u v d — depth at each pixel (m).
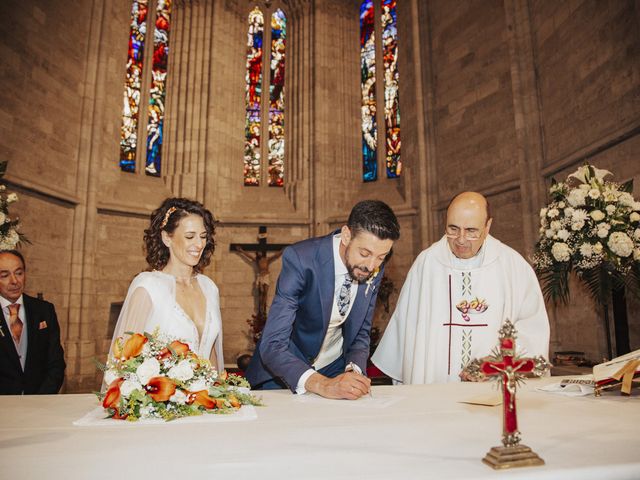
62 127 9.01
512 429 1.03
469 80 9.55
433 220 10.20
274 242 11.62
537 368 1.15
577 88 6.58
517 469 0.96
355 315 2.47
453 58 10.01
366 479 0.91
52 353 4.02
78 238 9.12
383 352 3.24
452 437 1.26
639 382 2.00
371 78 12.45
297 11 12.66
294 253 2.40
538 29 7.54
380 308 10.56
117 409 1.50
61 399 1.86
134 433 1.32
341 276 2.39
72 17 9.31
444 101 10.21
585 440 1.22
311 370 2.06
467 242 2.69
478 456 1.07
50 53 8.75
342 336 2.71
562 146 6.94
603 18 6.02
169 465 1.03
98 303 9.57
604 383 1.92
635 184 5.36
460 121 9.73
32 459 1.07
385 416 1.55
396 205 10.85
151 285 2.24
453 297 2.95
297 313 2.46
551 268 3.94
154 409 1.49
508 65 8.61
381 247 2.04
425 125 10.49
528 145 7.61
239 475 0.96
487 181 8.91
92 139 9.58
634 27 5.48
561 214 3.85
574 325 6.34
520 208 8.15
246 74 12.55
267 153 12.33
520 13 7.84
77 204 9.21
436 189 10.26
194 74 11.68
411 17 10.92
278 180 12.27
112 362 1.61
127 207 10.03
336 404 1.78
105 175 10.10
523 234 7.79
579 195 3.63
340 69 12.41
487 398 1.84
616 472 0.97
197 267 2.53
